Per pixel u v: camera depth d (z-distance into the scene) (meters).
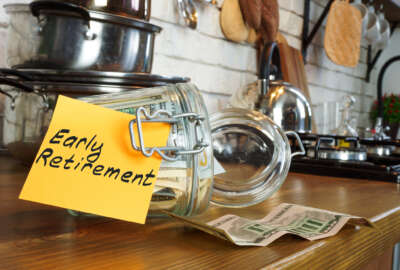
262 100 0.95
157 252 0.27
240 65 1.32
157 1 0.98
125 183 0.31
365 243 0.38
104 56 0.58
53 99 0.52
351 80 2.24
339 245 0.33
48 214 0.37
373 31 1.85
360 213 0.43
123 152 0.31
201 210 0.35
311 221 0.37
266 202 0.49
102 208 0.30
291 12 1.54
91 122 0.31
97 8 0.58
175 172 0.32
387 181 0.74
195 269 0.24
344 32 1.65
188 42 1.10
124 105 0.33
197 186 0.33
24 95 0.56
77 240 0.29
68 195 0.30
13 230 0.32
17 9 0.56
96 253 0.27
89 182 0.30
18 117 0.57
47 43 0.55
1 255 0.25
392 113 2.32
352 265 0.35
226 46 1.25
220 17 1.19
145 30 0.63
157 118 0.32
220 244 0.30
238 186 0.46
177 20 1.05
